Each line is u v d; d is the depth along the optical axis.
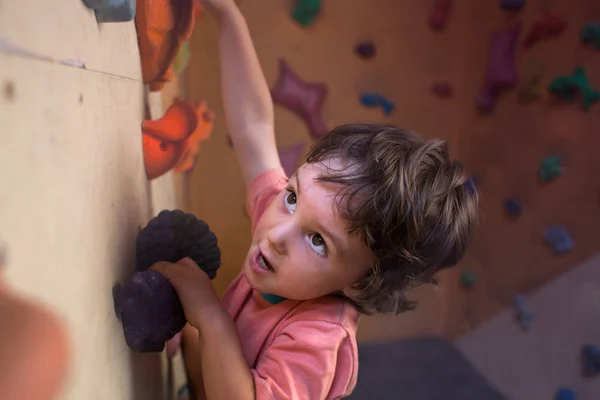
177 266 0.54
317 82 1.11
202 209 1.09
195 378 0.71
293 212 0.52
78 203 0.34
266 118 0.69
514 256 1.09
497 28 1.10
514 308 1.09
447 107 1.20
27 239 0.26
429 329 1.30
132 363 0.49
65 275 0.31
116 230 0.46
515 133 1.08
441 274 1.27
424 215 0.51
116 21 0.41
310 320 0.55
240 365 0.51
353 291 0.54
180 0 0.59
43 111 0.28
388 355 1.25
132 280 0.46
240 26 0.67
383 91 1.15
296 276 0.51
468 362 1.23
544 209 1.01
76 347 0.32
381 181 0.50
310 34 1.09
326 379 0.51
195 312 0.51
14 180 0.24
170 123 0.61
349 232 0.49
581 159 0.92
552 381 0.98
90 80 0.38
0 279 0.23
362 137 0.54
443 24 1.16
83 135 0.36
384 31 1.13
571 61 0.94
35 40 0.27
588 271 0.91
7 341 0.23
